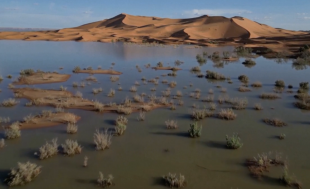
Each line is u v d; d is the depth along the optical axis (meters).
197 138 10.31
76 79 22.14
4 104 14.15
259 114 13.34
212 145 9.70
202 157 8.77
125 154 8.93
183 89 18.86
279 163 8.37
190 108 14.23
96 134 9.91
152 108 14.14
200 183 7.32
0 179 7.33
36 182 7.25
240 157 8.79
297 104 14.79
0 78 21.38
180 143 9.84
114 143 9.78
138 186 7.14
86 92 17.55
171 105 14.73
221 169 8.04
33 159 8.48
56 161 8.39
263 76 24.52
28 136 10.23
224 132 10.93
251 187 7.15
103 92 17.66
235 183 7.33
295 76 24.52
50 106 14.14
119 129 10.54
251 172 7.87
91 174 7.68
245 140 10.15
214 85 20.39
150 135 10.55
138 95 16.86
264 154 8.97
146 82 21.20
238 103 14.53
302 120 12.46
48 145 8.99
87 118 12.41
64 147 8.95
